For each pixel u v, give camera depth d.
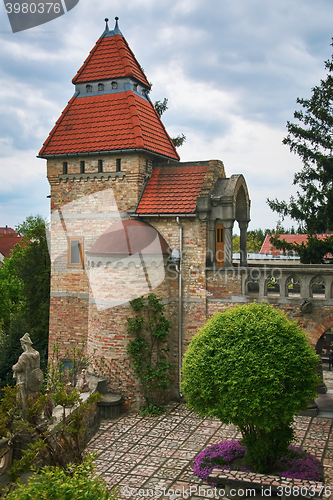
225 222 19.75
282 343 12.26
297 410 11.98
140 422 17.72
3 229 80.75
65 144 21.81
